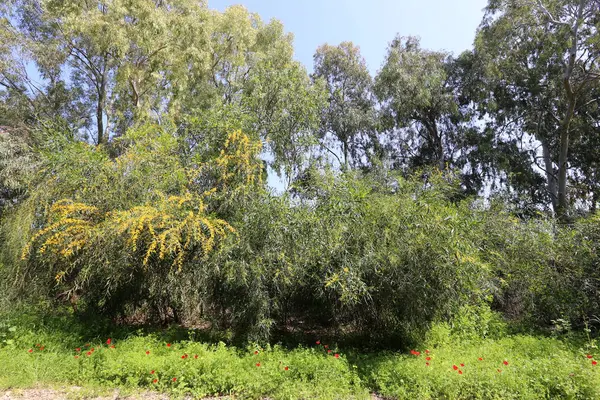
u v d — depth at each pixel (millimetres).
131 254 5621
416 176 6371
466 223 5699
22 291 6387
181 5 13719
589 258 7066
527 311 7473
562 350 5336
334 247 5402
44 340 5504
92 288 6188
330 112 18641
